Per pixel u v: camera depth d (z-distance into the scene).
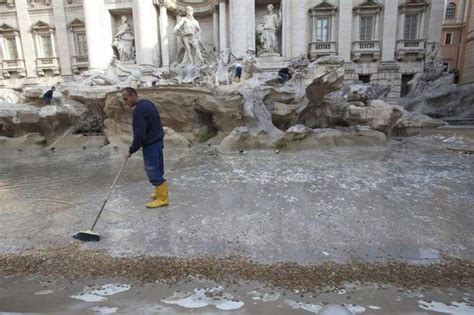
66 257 3.55
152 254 3.60
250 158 9.73
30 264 3.40
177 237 4.05
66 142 13.85
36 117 14.62
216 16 26.61
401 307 2.60
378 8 26.45
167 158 10.05
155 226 4.43
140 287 2.95
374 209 5.06
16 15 30.62
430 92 24.42
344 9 26.55
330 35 27.31
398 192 6.00
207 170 8.12
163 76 23.41
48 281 3.08
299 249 3.69
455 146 11.95
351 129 12.53
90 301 2.73
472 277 3.09
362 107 14.32
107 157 10.78
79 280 3.09
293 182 6.78
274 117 14.41
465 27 38.94
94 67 27.08
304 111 15.13
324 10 26.73
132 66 26.86
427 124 17.48
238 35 24.52
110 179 7.45
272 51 25.78
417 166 8.35
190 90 12.85
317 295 2.79
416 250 3.66
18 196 6.18
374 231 4.20
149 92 13.11
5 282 3.07
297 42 25.41
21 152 12.87
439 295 2.79
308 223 4.49
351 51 27.23
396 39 27.09
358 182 6.75
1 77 31.61
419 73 26.66
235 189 6.28
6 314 2.55
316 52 27.00
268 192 6.06
